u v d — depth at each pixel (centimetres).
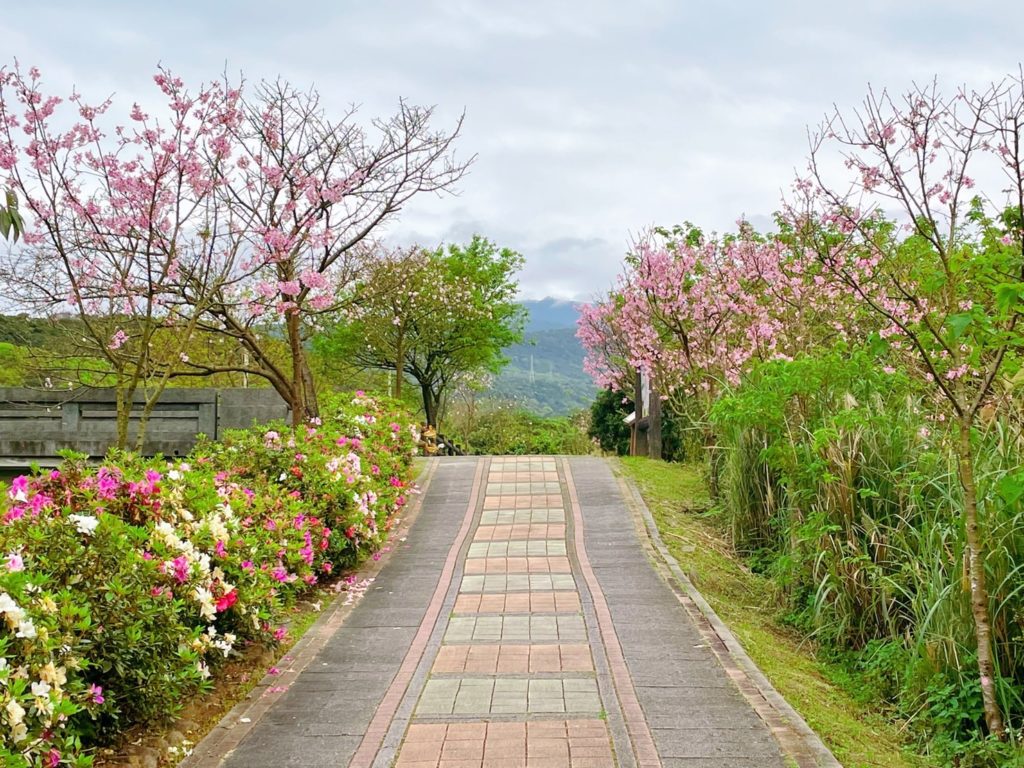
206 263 789
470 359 2286
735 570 823
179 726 459
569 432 2531
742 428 880
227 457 798
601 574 772
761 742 440
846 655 623
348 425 1092
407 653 580
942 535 552
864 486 679
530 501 1075
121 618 412
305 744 446
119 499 486
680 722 464
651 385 1397
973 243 717
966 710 499
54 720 331
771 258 1023
